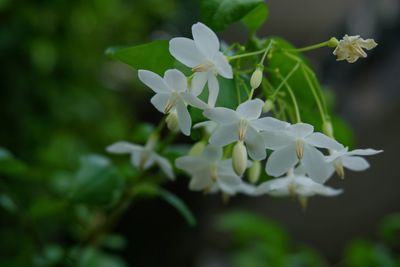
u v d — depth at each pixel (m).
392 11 0.68
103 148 0.57
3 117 0.48
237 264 0.47
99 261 0.32
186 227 0.72
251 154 0.20
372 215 0.71
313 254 0.44
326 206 0.73
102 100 0.58
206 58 0.20
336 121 0.26
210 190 0.24
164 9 0.66
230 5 0.21
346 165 0.21
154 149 0.25
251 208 0.76
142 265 0.71
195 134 0.21
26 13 0.48
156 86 0.20
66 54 0.53
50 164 0.40
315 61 0.77
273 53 0.23
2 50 0.47
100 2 0.55
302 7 0.77
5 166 0.28
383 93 0.71
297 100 0.23
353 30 0.72
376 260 0.39
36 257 0.30
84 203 0.26
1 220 0.44
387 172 0.70
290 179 0.22
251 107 0.19
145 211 0.71
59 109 0.51
